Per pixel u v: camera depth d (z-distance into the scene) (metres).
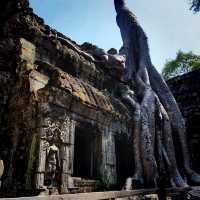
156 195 7.65
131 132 9.52
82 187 6.59
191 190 8.66
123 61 11.63
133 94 11.00
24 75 6.77
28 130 6.07
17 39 7.35
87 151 7.92
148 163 8.87
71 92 6.79
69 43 9.02
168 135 10.55
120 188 8.21
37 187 5.31
